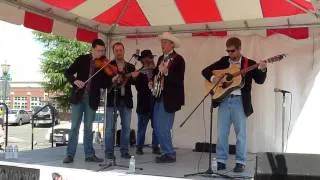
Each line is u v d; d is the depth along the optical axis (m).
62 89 17.66
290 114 6.44
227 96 4.75
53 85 17.77
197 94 7.07
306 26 6.34
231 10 6.09
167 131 5.30
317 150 6.27
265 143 6.55
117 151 6.50
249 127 6.61
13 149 5.45
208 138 6.96
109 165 4.82
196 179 4.12
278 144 6.48
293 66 6.44
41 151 6.33
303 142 6.35
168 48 5.32
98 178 4.27
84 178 4.34
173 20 6.72
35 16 5.90
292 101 6.43
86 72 5.26
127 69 5.55
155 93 5.32
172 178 4.12
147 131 7.44
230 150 6.46
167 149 5.31
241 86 4.66
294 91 6.43
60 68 17.55
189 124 7.09
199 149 6.62
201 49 7.07
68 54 17.28
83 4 5.95
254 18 6.34
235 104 4.76
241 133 4.75
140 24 7.00
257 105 6.59
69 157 5.16
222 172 4.65
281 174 3.41
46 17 6.08
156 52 7.30
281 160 3.54
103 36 7.35
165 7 6.29
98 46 5.26
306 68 6.38
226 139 4.85
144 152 6.50
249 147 6.60
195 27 7.01
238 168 4.69
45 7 5.95
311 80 6.34
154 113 5.37
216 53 6.96
